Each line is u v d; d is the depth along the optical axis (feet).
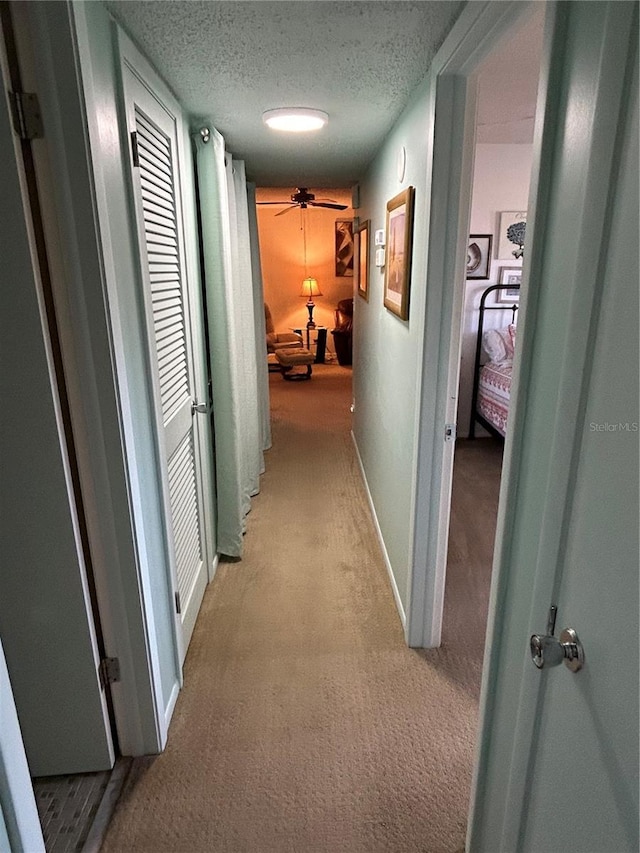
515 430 3.03
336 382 21.49
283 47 4.68
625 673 2.01
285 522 10.09
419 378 5.82
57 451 4.01
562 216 2.52
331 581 8.20
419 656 6.61
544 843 2.81
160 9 3.98
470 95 4.89
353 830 4.59
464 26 3.93
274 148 8.89
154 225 5.36
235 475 8.47
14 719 2.64
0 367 3.78
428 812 4.73
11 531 4.19
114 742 5.22
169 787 4.97
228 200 8.41
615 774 2.09
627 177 1.96
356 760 5.22
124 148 4.42
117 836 4.55
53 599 4.43
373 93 5.98
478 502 10.88
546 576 2.66
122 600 4.72
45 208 3.66
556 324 2.61
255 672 6.37
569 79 2.41
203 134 7.00
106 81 4.05
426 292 5.46
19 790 2.66
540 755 2.86
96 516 4.44
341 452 13.69
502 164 13.30
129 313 4.56
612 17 1.99
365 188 11.15
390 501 8.14
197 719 5.71
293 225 23.93
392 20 4.17
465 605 7.57
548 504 2.62
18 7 3.28
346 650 6.72
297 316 25.27
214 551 8.62
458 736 5.48
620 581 2.03
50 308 3.89
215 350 7.98
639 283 1.89
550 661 2.47
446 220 5.25
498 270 14.07
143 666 4.97
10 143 3.38
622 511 2.01
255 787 4.96
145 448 4.96
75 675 4.71
